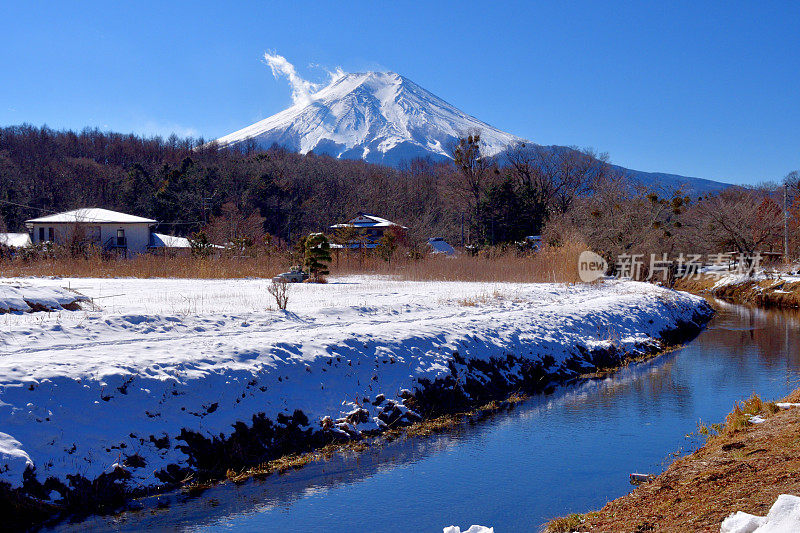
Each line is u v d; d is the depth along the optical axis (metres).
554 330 18.44
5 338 11.17
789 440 8.18
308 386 11.66
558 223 43.38
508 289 25.61
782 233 51.41
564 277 31.03
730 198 68.69
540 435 11.29
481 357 15.22
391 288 25.22
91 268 30.23
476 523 7.70
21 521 7.51
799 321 27.84
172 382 10.14
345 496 8.64
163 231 82.75
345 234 46.06
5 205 78.38
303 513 8.09
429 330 15.27
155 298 19.00
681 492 7.06
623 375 16.75
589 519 7.01
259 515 8.04
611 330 20.38
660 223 42.09
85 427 8.93
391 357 13.43
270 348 12.00
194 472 9.23
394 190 100.38
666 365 18.05
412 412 12.30
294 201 93.31
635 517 6.61
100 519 7.87
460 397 13.55
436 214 94.31
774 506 4.65
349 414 11.49
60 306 15.02
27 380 9.05
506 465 9.74
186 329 13.31
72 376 9.44
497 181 75.94
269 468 9.68
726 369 17.14
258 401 10.77
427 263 34.94
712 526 5.56
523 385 15.18
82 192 92.69
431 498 8.50
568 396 14.34
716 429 10.97
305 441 10.62
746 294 39.66
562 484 8.88
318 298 20.55
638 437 11.01
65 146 117.31
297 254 35.72
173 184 88.38
